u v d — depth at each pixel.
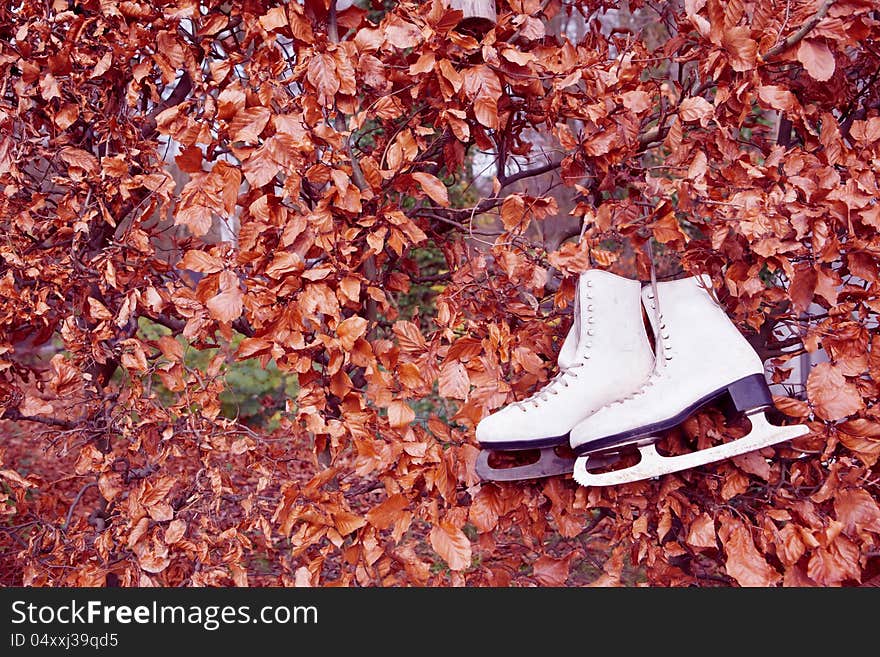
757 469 1.08
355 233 1.08
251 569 1.76
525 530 1.20
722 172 1.11
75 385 1.25
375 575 1.17
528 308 1.21
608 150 1.13
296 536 1.11
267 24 1.04
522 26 1.14
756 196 1.02
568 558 1.19
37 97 1.26
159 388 2.61
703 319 1.10
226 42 1.29
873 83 1.24
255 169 1.01
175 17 1.14
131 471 1.38
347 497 1.42
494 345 1.12
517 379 1.23
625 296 1.13
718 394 1.05
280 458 1.40
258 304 1.05
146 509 1.22
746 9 1.08
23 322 1.35
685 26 1.17
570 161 1.18
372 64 1.09
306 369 1.08
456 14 1.03
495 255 1.16
